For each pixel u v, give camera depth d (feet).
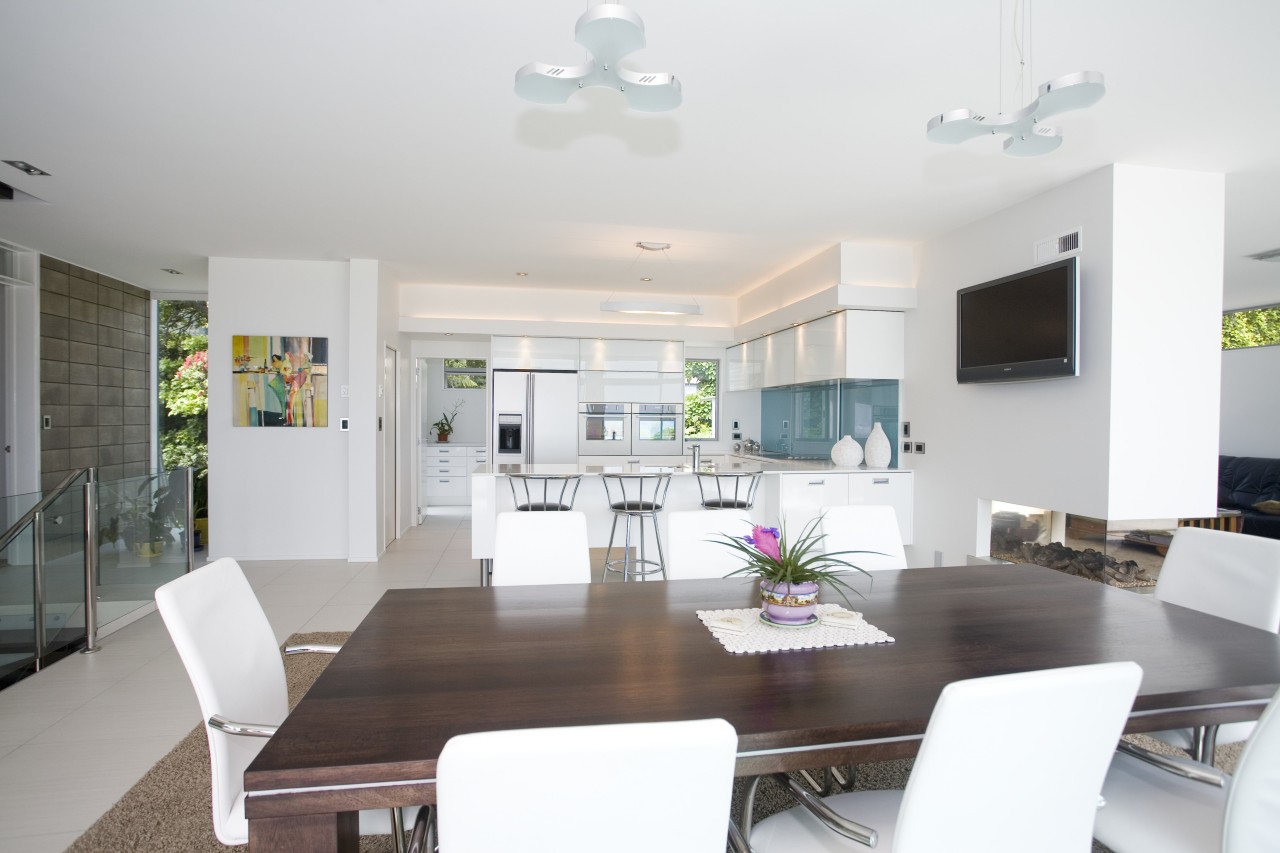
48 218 14.37
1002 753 3.26
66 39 7.51
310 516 18.49
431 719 3.99
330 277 18.35
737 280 20.89
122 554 13.00
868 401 18.20
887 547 9.04
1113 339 11.12
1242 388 23.39
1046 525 13.60
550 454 22.68
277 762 3.45
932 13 7.01
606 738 2.57
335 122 9.73
